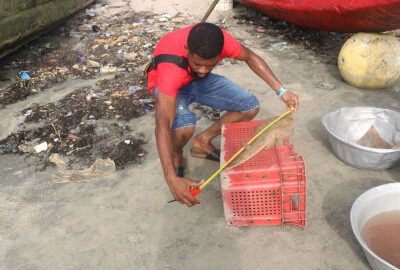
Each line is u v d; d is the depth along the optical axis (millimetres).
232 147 2352
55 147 3322
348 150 2783
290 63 4941
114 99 4090
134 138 3412
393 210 2299
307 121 3604
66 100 4090
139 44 5621
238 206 2309
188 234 2383
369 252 1805
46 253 2287
